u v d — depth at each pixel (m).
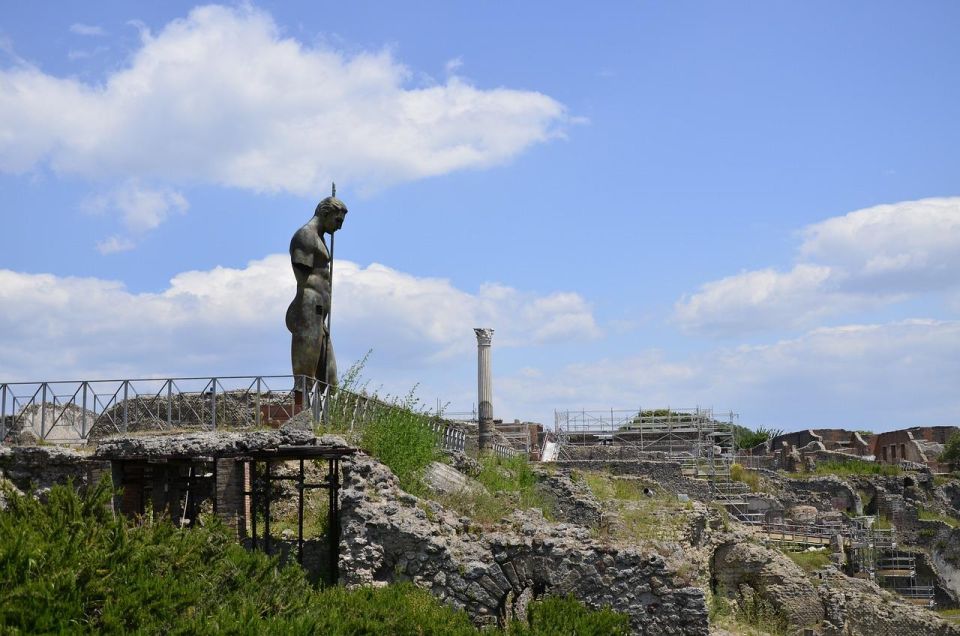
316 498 28.12
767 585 40.03
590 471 54.53
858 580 43.56
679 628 23.53
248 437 24.59
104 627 16.11
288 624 17.75
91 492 19.91
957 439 78.81
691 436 64.94
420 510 24.20
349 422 28.86
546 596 23.30
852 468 70.62
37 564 16.48
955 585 62.19
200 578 18.45
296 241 30.64
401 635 20.02
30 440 27.62
